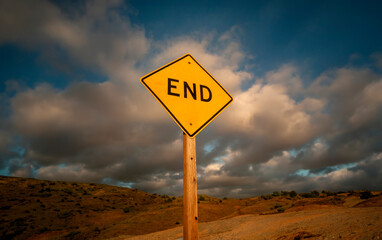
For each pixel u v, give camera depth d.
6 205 43.78
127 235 20.92
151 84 2.64
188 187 2.47
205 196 63.16
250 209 29.20
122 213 41.78
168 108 2.61
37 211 40.97
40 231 28.67
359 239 5.06
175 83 2.76
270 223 12.31
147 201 64.31
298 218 12.09
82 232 23.94
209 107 2.85
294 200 36.69
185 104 2.72
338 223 7.82
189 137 2.61
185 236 2.36
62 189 66.94
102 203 54.66
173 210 31.98
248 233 10.82
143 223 25.61
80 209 45.09
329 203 21.98
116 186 85.62
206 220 27.95
